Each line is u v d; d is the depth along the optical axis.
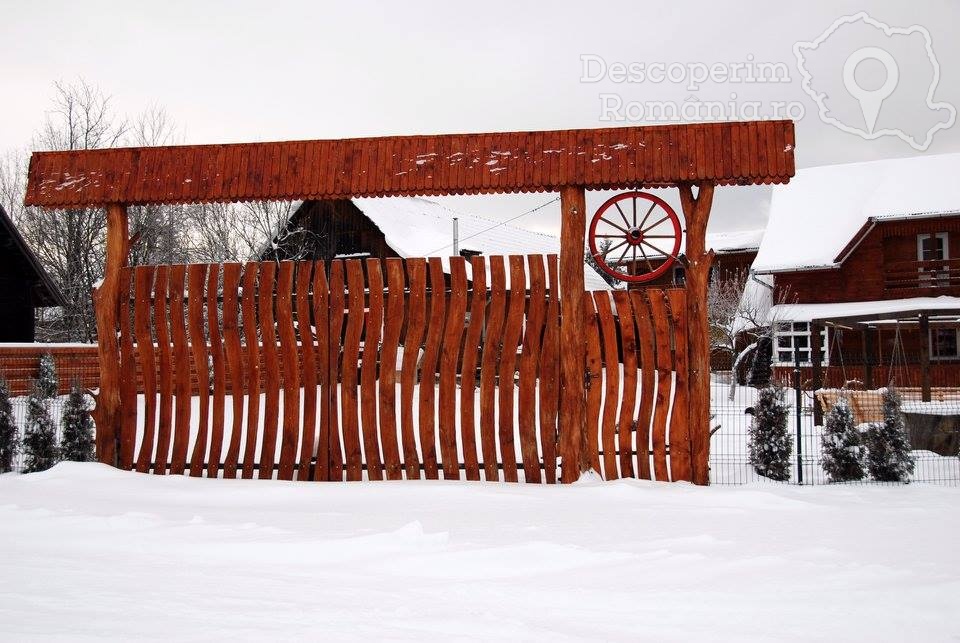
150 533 7.01
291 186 9.99
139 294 10.37
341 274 10.06
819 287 28.89
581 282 9.64
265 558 6.32
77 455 10.57
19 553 6.48
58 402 16.44
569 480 9.45
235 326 10.16
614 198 9.82
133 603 5.01
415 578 5.75
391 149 9.98
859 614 4.84
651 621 4.73
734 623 4.70
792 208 31.73
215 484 9.34
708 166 9.35
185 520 7.51
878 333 26.38
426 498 8.55
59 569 5.93
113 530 7.17
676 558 6.12
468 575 5.84
